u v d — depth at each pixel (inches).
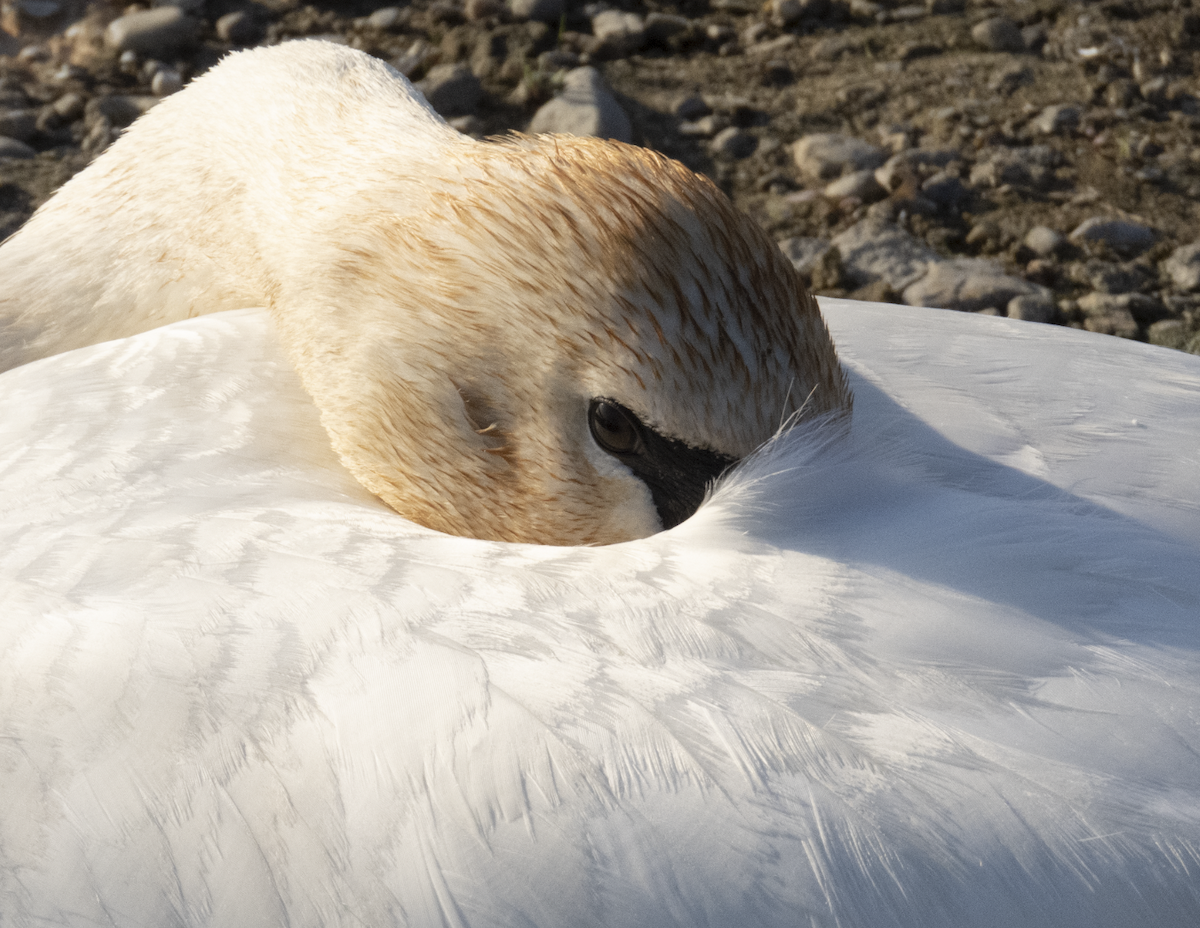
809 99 199.8
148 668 54.5
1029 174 184.5
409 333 76.5
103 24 208.2
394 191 80.9
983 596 55.2
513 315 72.7
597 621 54.3
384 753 50.1
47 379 79.7
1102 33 212.7
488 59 201.8
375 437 78.4
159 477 69.8
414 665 52.7
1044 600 55.1
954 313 91.2
